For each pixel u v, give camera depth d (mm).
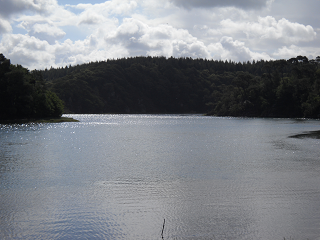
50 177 28703
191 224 17375
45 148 50031
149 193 23328
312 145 51844
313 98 174875
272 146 51469
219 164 35312
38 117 135500
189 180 27359
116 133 82562
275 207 19938
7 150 47312
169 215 18734
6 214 18938
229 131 88500
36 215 18766
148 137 70688
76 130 93000
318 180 26984
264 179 27500
